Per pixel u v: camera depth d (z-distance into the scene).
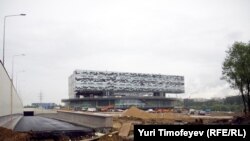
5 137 27.62
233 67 61.72
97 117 43.28
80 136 32.72
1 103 36.97
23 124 61.62
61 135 31.25
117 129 40.97
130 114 73.75
